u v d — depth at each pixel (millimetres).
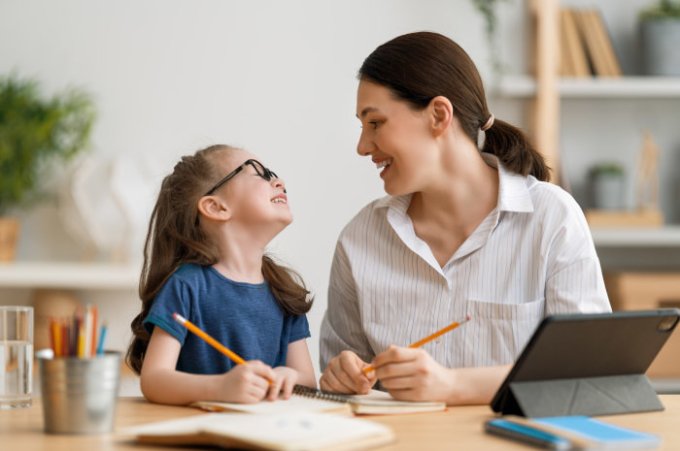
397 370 1560
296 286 1896
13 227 3604
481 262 1918
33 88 3738
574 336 1414
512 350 1872
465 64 1894
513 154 1973
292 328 1903
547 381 1457
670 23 3797
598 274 1849
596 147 3992
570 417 1417
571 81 3740
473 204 1936
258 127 3984
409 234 1974
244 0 3973
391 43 1869
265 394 1577
